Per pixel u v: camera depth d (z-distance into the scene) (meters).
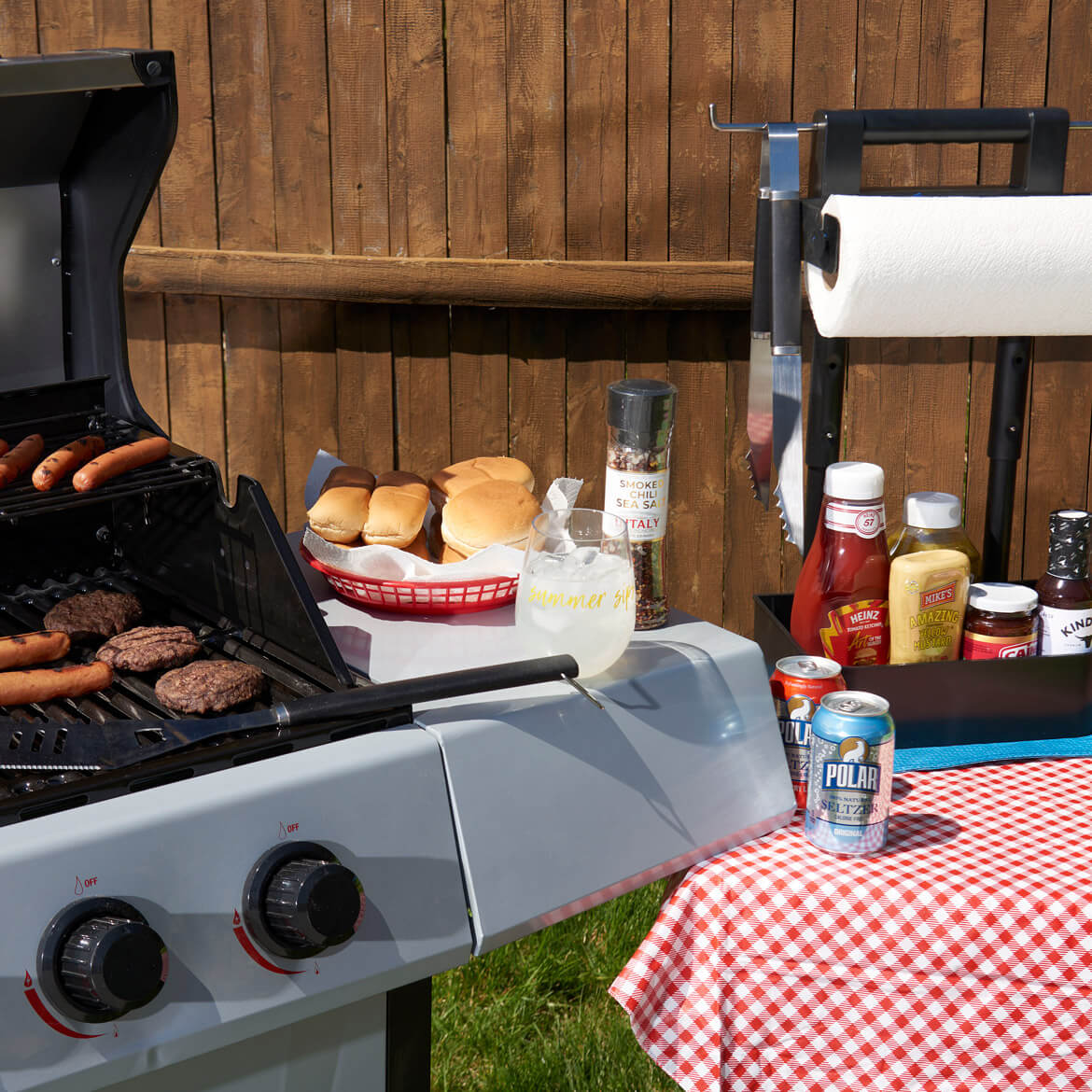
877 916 1.10
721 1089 1.14
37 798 0.86
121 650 1.14
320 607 1.36
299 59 2.56
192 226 2.68
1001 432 1.57
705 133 2.53
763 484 1.58
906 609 1.36
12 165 1.31
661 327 2.63
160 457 1.26
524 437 2.71
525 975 2.21
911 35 2.47
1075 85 2.49
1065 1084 1.12
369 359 2.70
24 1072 0.82
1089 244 1.28
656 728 1.14
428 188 2.59
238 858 0.91
